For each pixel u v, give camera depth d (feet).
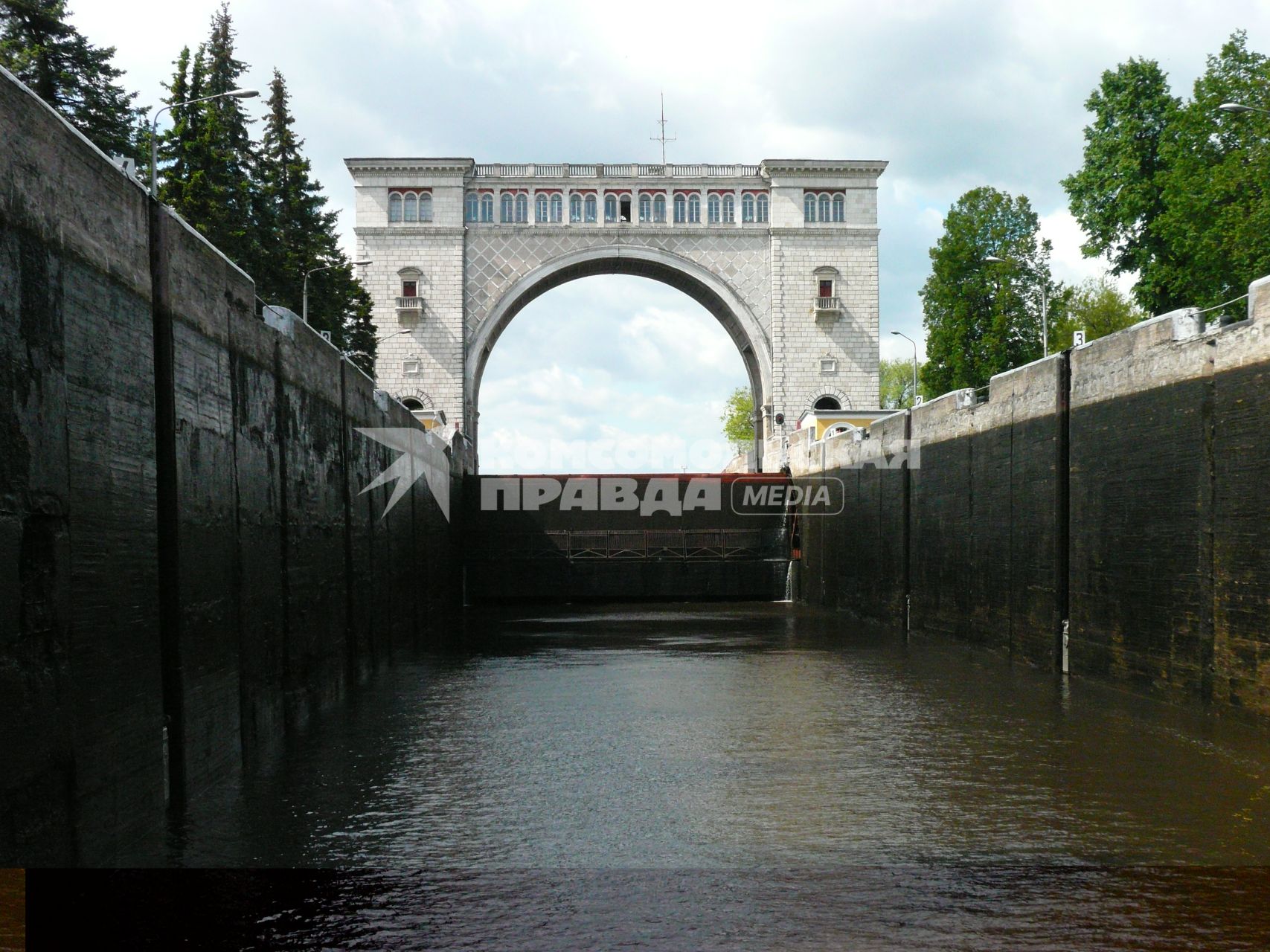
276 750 59.57
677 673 90.99
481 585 172.14
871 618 134.62
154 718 42.04
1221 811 46.24
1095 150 177.27
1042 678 82.53
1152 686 68.28
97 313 37.40
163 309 43.39
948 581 107.76
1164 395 66.59
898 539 123.44
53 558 33.63
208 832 44.14
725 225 274.36
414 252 270.67
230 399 52.06
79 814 35.12
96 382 37.19
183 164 156.25
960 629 104.27
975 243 241.76
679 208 274.98
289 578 63.16
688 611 157.79
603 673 91.40
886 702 74.54
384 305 270.26
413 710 73.26
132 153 143.33
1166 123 171.73
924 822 45.21
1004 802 48.19
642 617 148.77
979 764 55.52
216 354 50.03
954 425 106.01
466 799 49.47
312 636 69.15
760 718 69.31
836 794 49.83
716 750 59.82
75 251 35.73
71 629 34.76
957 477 104.99
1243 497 58.39
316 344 72.38
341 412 81.15
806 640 116.16
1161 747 58.39
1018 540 89.71
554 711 72.43
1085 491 77.46
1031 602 87.10
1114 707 69.87
